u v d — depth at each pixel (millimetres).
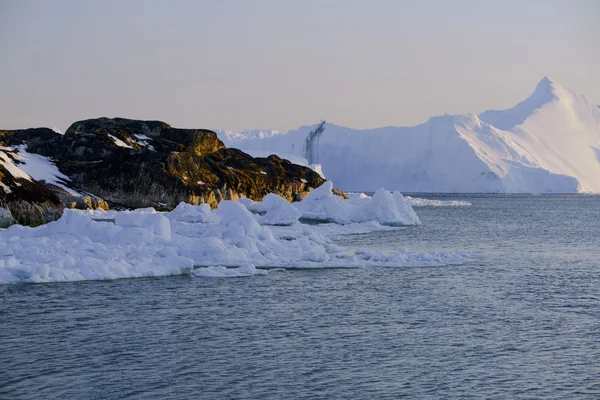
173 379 25875
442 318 35188
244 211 65750
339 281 45469
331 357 28516
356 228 93875
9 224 72812
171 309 36438
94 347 29578
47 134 131250
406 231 92250
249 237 56344
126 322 33625
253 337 31297
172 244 53594
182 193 114688
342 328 33000
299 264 51500
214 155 142750
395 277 47500
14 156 113688
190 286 42719
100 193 116125
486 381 25938
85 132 127812
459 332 32500
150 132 140500
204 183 122250
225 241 57375
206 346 29875
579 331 32844
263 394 24531
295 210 98312
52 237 53812
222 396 24328
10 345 29750
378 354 28969
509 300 39906
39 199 77625
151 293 40344
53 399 23922
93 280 44000
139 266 46594
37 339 30641
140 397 24203
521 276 48750
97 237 54000
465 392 24875
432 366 27516
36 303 37188
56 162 121250
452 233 89625
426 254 56469
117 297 39062
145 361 27812
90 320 33938
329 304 38156
